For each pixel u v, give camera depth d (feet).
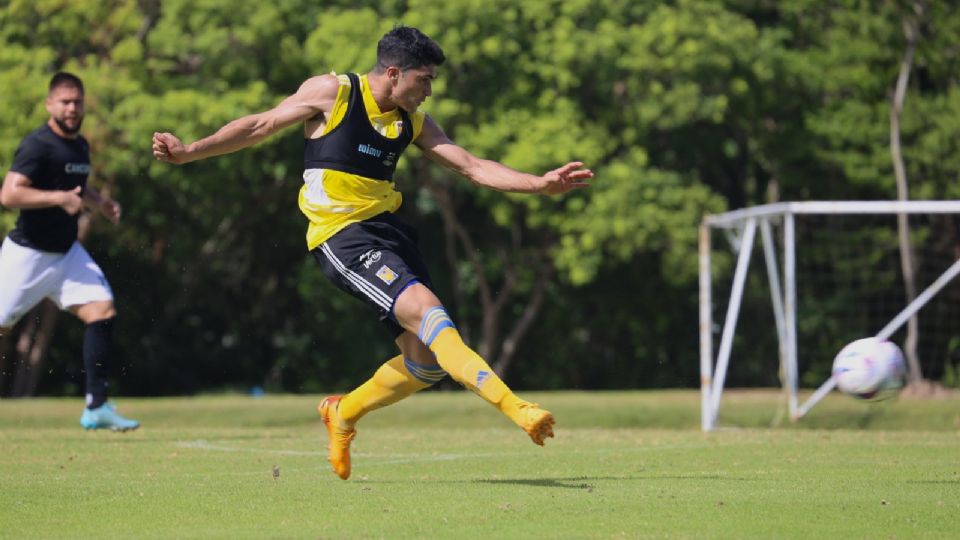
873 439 115.44
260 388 326.44
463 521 57.00
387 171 71.20
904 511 59.93
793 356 161.99
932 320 284.00
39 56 251.80
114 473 79.25
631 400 184.03
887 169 287.89
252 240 327.67
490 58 264.52
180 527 55.77
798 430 139.64
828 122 288.10
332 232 70.28
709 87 284.41
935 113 278.46
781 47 288.71
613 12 274.16
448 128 266.98
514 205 271.49
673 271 278.67
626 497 65.21
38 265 106.01
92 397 110.52
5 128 242.99
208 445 103.60
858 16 273.33
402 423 155.84
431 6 256.73
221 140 67.41
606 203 262.67
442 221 328.90
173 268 316.81
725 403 186.29
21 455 91.97
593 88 281.33
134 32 270.26
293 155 278.46
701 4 273.75
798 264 293.43
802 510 60.23
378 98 70.33
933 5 271.69
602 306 331.57
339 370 330.54
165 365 319.27
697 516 58.39
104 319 109.40
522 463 86.33
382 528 55.11
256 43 263.70
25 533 54.24
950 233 285.23
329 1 277.64
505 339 337.31
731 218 155.43
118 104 252.01
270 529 55.01
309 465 85.35
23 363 290.97
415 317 67.05
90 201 107.55
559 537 52.65
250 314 339.57
